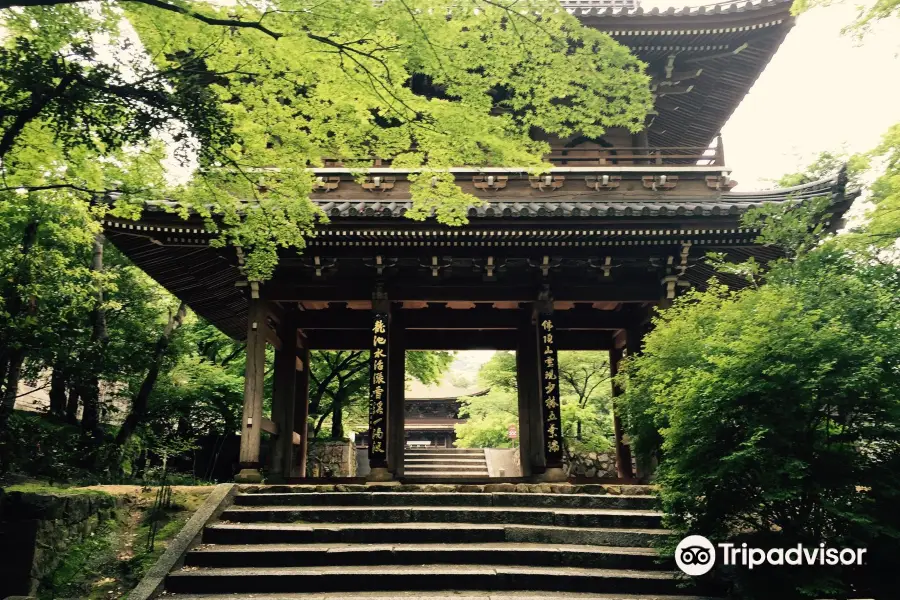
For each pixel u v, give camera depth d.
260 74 8.38
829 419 7.56
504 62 7.81
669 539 8.84
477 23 7.51
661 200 16.38
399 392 16.39
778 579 7.71
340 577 8.71
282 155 9.41
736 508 8.02
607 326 17.44
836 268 8.67
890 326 7.35
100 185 10.12
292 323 17.17
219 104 8.46
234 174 9.58
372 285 15.58
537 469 14.66
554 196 16.52
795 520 7.54
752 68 18.41
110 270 17.09
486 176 16.59
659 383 9.84
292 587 8.66
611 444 23.44
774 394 7.53
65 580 9.02
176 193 10.14
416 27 7.49
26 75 7.38
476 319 17.00
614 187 16.58
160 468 18.75
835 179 13.19
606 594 8.51
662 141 22.55
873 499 7.20
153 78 7.84
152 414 18.75
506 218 13.68
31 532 8.96
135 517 10.90
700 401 7.86
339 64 8.05
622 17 16.61
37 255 12.85
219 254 14.77
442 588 8.70
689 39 17.28
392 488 13.36
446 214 9.93
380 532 10.20
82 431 16.08
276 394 16.69
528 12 7.28
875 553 7.37
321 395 25.27
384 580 8.72
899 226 9.12
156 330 20.23
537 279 15.57
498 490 13.37
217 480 22.56
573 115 8.18
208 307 18.56
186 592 8.60
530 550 9.46
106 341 16.64
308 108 8.87
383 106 8.58
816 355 7.29
